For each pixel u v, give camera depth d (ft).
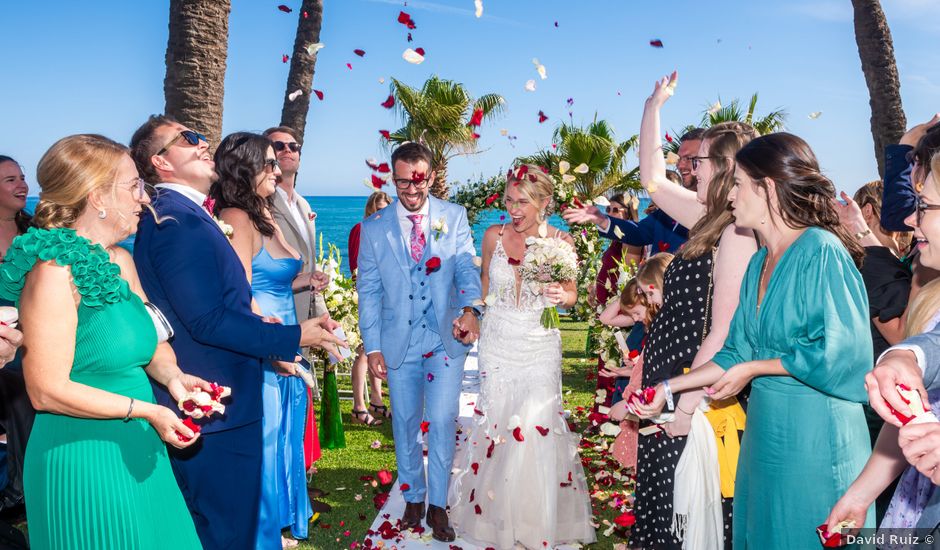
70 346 7.34
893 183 9.84
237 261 9.62
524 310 13.07
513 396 12.96
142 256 9.16
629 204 22.12
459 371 13.53
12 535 10.97
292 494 13.10
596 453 18.53
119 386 7.84
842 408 7.57
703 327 9.62
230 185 11.23
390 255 13.56
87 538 7.62
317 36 31.58
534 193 13.01
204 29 21.42
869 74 35.55
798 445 7.63
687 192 11.03
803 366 7.43
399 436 13.78
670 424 9.71
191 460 9.48
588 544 13.38
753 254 9.00
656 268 11.94
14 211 15.38
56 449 7.59
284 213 14.35
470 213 35.27
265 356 9.48
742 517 8.38
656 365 10.21
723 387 7.87
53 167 7.64
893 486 9.18
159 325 8.63
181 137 9.65
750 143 8.23
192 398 8.04
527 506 12.76
